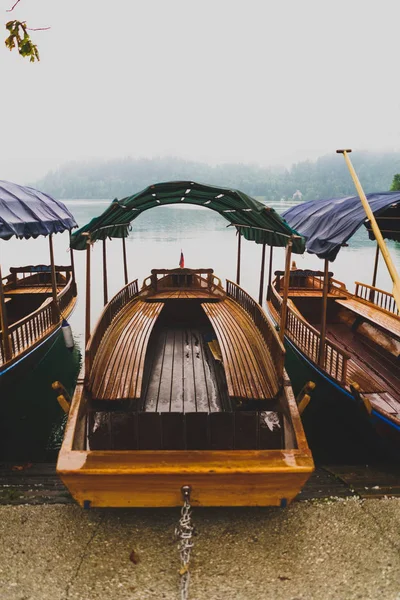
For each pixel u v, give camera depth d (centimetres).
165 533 465
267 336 719
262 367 682
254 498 445
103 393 598
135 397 588
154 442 501
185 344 902
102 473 414
